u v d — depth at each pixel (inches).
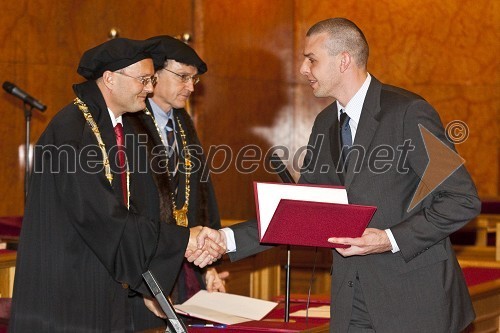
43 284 150.0
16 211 322.7
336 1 451.5
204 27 392.8
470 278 196.9
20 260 150.6
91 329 152.4
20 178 323.9
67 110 157.6
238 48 414.3
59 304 150.1
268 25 433.4
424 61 446.0
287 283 151.8
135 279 152.8
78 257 152.1
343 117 148.0
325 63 144.4
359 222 132.6
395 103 141.2
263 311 157.5
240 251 162.2
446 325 139.0
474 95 441.1
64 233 151.1
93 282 153.3
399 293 139.1
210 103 397.1
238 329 144.5
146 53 159.9
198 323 150.8
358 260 141.2
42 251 150.5
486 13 438.0
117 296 157.2
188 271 186.9
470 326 179.3
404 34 447.8
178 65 184.2
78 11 340.5
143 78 159.2
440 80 445.1
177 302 183.9
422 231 134.1
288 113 447.2
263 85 430.9
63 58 336.2
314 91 148.0
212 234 160.7
